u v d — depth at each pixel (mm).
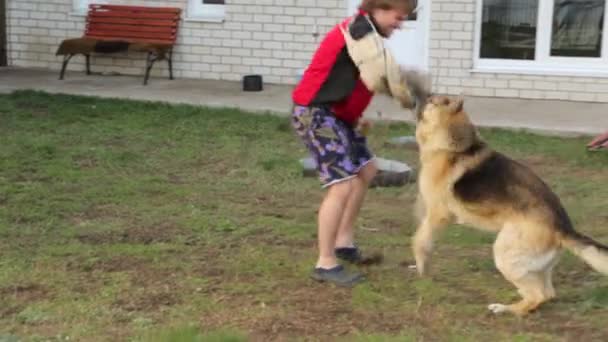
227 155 8781
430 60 12711
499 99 12328
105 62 14523
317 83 4812
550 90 12242
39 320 4449
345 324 4434
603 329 4371
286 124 10188
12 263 5328
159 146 9180
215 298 4797
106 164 8297
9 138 9320
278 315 4547
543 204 4410
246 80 12812
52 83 13242
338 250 5418
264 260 5473
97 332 4297
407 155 8883
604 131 9891
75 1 14594
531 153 9008
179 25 13938
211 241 5914
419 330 4352
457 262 5520
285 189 7504
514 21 12336
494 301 4812
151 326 4375
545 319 4516
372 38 4641
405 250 5781
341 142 4852
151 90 12734
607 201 7070
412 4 4742
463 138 4645
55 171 7898
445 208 4738
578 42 12125
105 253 5586
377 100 11570
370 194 7359
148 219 6457
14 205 6754
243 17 13586
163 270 5270
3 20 14773
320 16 13195
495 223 4531
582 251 4301
